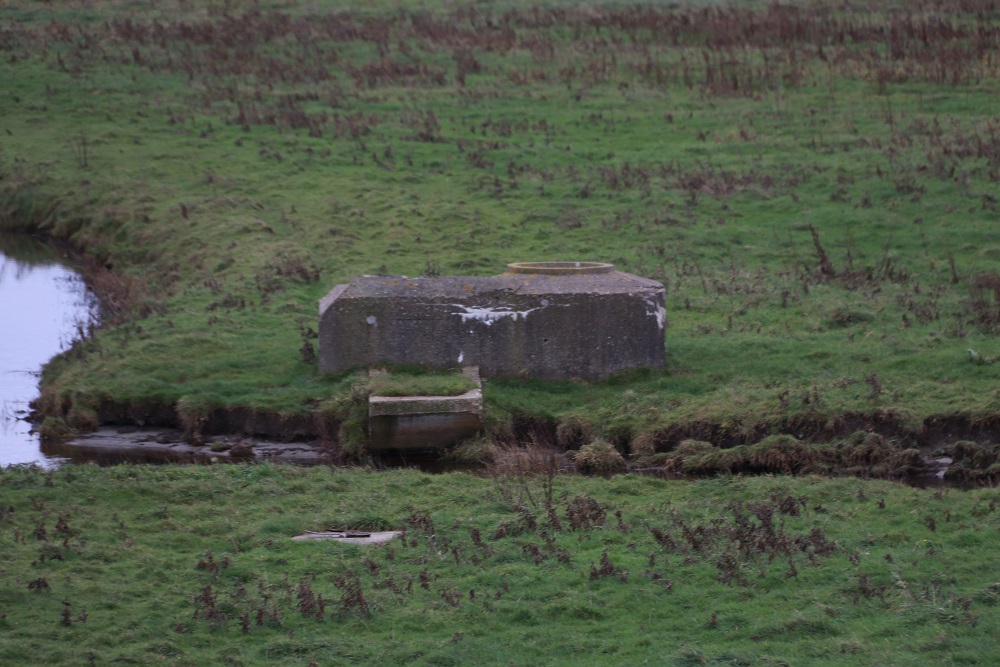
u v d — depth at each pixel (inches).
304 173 4013.3
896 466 2052.2
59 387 2522.1
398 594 1456.7
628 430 2217.0
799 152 4067.4
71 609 1392.7
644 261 3174.2
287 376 2447.1
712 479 1980.8
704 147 4173.2
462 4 6338.6
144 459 2185.0
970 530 1640.0
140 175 4131.4
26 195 4183.1
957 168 3816.4
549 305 2363.4
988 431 2154.3
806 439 2165.4
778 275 3078.2
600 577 1489.9
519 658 1300.4
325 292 2972.4
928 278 3051.2
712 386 2356.1
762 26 5610.2
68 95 4985.2
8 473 1903.3
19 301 3393.2
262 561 1561.3
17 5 6328.7
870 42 5305.1
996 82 4690.0
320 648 1322.6
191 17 6102.4
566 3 6314.0
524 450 2142.0
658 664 1268.5
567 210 3582.7
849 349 2514.8
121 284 3361.2
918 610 1384.1
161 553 1588.3
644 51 5403.5
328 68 5319.9
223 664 1285.7
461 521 1699.1
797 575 1493.6
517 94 4894.2
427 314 2365.9
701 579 1496.1
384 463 2146.9
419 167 4045.3
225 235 3476.9
